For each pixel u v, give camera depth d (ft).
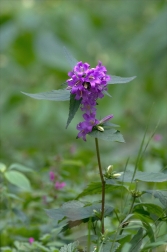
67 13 48.16
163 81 46.78
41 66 48.06
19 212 21.02
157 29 43.29
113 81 14.76
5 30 46.16
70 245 15.07
